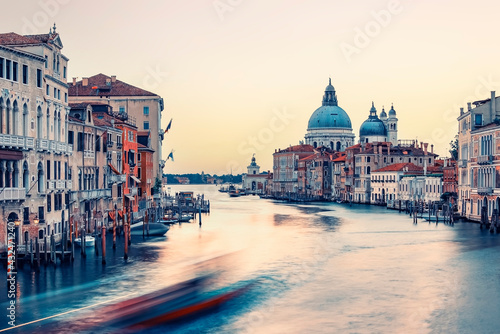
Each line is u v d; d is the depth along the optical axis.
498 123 83.31
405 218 109.62
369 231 84.69
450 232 80.50
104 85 115.62
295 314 38.12
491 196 84.88
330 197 198.62
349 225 95.31
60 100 60.94
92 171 70.56
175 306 39.66
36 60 54.69
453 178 111.56
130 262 54.22
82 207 67.06
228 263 54.66
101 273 48.91
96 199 71.38
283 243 69.75
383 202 154.50
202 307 39.47
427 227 89.00
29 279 46.16
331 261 56.03
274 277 48.38
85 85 114.62
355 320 37.00
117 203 79.69
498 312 38.50
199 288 44.28
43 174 55.75
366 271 50.97
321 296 42.38
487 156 85.25
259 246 66.75
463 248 64.12
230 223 100.19
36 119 54.94
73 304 39.75
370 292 43.47
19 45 54.62
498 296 42.28
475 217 92.19
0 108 49.62
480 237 73.56
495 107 91.75
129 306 39.44
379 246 66.75
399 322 36.62
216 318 37.22
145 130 113.44
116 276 47.88
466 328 35.59
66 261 52.72
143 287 44.38
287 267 52.75
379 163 168.12
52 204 58.31
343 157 192.25
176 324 36.09
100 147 73.44
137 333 34.47
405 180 140.62
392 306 39.88
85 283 45.34
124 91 113.81
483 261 55.53
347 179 181.00
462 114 97.62
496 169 83.44
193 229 88.00
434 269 51.81
